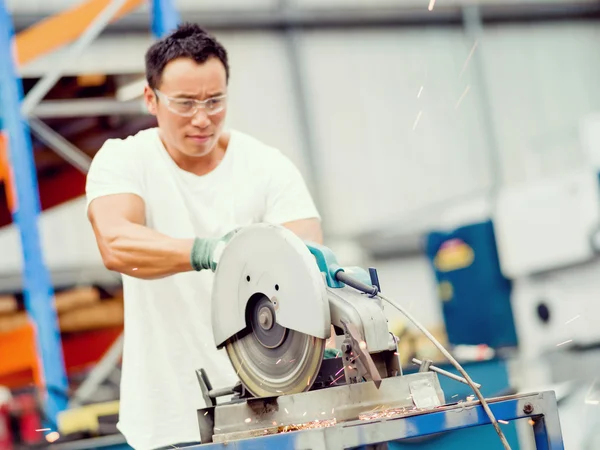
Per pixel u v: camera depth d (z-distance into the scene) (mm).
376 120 13398
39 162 5625
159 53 2857
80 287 8367
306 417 2234
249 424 2334
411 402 2277
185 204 3025
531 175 12336
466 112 13867
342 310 2238
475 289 6613
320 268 2357
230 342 2500
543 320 6367
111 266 2771
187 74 2812
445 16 13695
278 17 12703
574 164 14133
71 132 5312
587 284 6172
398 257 13398
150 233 2738
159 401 2951
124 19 11367
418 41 13656
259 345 2426
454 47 13828
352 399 2229
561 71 14461
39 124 4953
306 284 2262
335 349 2463
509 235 6492
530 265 6367
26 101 4848
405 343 6188
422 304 13359
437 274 6887
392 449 4109
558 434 2303
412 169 13539
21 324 8164
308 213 3113
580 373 5734
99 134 5344
